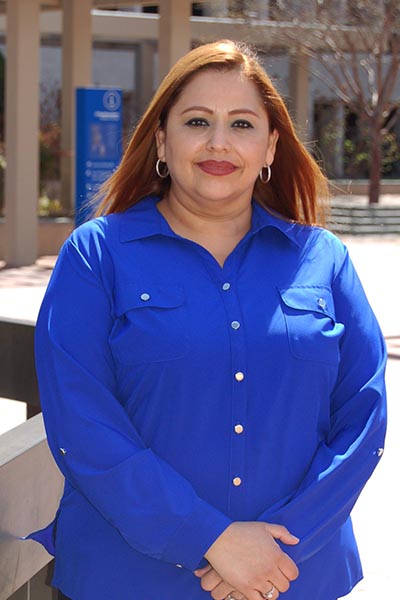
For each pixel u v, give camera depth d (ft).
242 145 9.25
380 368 9.50
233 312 9.04
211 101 9.25
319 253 9.66
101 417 8.71
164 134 9.68
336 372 9.36
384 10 92.73
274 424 9.05
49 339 8.90
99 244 9.23
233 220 9.62
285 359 9.05
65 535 9.42
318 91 128.57
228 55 9.37
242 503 9.05
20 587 12.54
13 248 63.77
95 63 126.11
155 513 8.47
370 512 21.13
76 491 9.37
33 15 61.41
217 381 8.89
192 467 8.95
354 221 88.12
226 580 8.55
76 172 58.13
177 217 9.64
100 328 8.96
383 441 9.34
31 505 11.71
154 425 8.94
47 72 123.24
